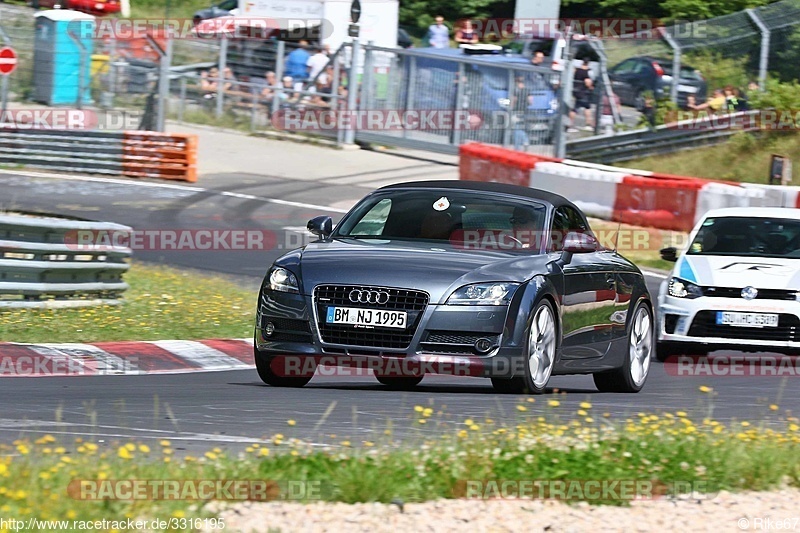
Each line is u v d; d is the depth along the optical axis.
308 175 95.50
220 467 19.14
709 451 22.02
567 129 99.19
